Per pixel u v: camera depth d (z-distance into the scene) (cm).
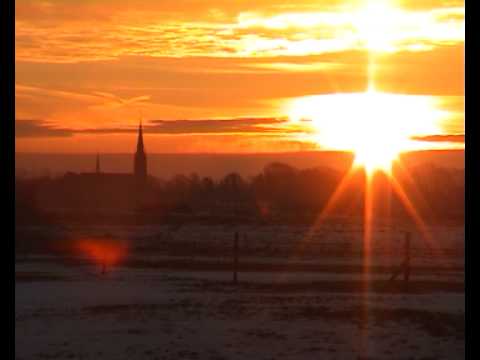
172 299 3225
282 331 2612
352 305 3102
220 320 2784
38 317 2803
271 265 4741
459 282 3834
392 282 3756
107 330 2588
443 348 2369
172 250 5947
